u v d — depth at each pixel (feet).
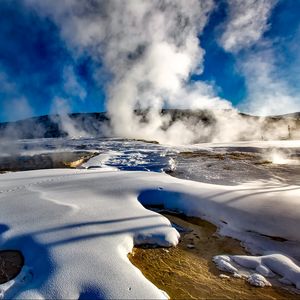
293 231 15.28
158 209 21.38
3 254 13.60
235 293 11.13
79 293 10.18
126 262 12.14
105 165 46.21
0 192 24.13
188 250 14.84
